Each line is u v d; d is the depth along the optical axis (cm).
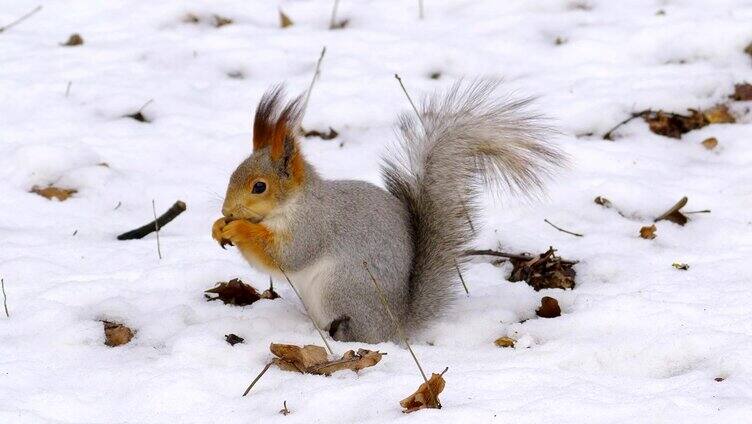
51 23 1712
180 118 1397
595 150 1277
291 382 764
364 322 871
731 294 916
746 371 764
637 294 927
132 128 1372
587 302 922
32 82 1488
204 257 1048
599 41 1547
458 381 756
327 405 727
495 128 919
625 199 1174
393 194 938
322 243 873
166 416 725
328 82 1488
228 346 834
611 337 850
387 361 814
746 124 1341
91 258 1042
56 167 1249
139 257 1045
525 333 884
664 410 697
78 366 810
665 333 848
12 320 894
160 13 1728
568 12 1662
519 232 1103
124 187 1226
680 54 1508
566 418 693
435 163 920
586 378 760
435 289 905
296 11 1747
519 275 1023
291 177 862
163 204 1200
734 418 683
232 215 860
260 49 1597
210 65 1563
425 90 1455
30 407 728
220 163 1297
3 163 1260
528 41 1588
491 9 1702
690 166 1262
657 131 1339
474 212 949
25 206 1179
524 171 920
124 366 801
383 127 1374
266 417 718
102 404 742
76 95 1458
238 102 1453
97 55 1587
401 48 1582
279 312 927
